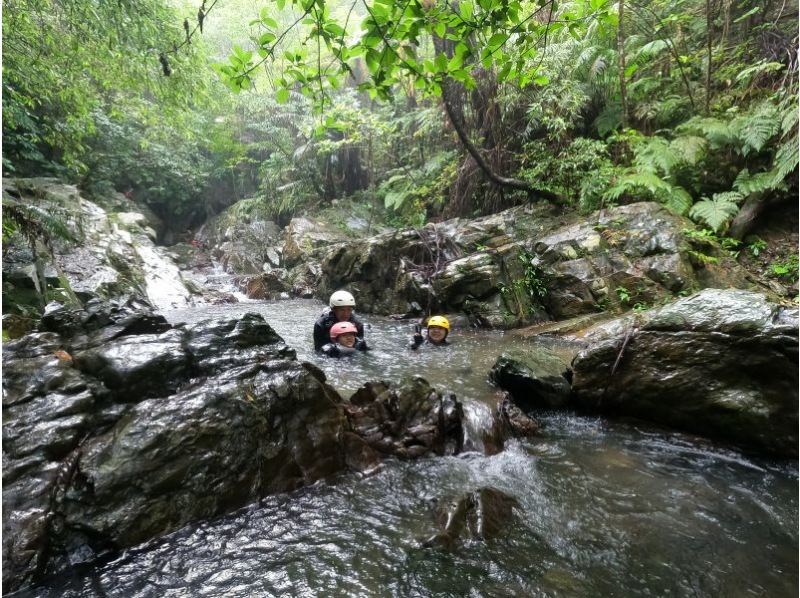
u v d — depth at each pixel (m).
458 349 5.64
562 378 3.96
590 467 2.99
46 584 1.87
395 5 1.73
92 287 7.72
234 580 1.94
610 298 6.38
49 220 5.68
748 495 2.64
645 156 7.16
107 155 14.37
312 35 1.87
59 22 5.89
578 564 2.07
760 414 3.03
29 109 9.88
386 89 2.08
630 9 7.91
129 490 2.17
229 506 2.39
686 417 3.35
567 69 8.34
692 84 8.11
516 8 1.84
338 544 2.18
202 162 17.89
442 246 8.23
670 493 2.67
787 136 6.38
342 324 5.55
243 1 15.45
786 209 6.57
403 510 2.49
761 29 7.35
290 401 2.85
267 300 10.12
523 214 8.54
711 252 6.35
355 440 3.04
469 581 1.95
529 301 6.93
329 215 13.66
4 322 4.05
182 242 17.33
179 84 6.91
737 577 1.99
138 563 2.01
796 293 5.61
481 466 3.01
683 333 3.45
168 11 6.66
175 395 2.60
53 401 2.43
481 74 8.96
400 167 13.24
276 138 15.43
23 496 2.01
